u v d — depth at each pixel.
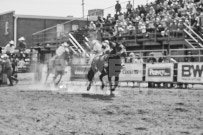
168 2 26.59
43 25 44.31
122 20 27.58
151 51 24.39
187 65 19.50
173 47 25.41
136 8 28.09
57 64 19.47
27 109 11.63
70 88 19.61
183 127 8.55
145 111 11.12
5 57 23.31
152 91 17.70
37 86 21.56
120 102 13.45
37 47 29.39
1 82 24.19
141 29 25.89
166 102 13.33
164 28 24.72
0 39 45.75
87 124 8.98
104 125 8.84
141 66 20.95
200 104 12.73
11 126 8.71
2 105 12.64
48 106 12.35
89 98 14.80
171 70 19.97
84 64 22.03
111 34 27.61
